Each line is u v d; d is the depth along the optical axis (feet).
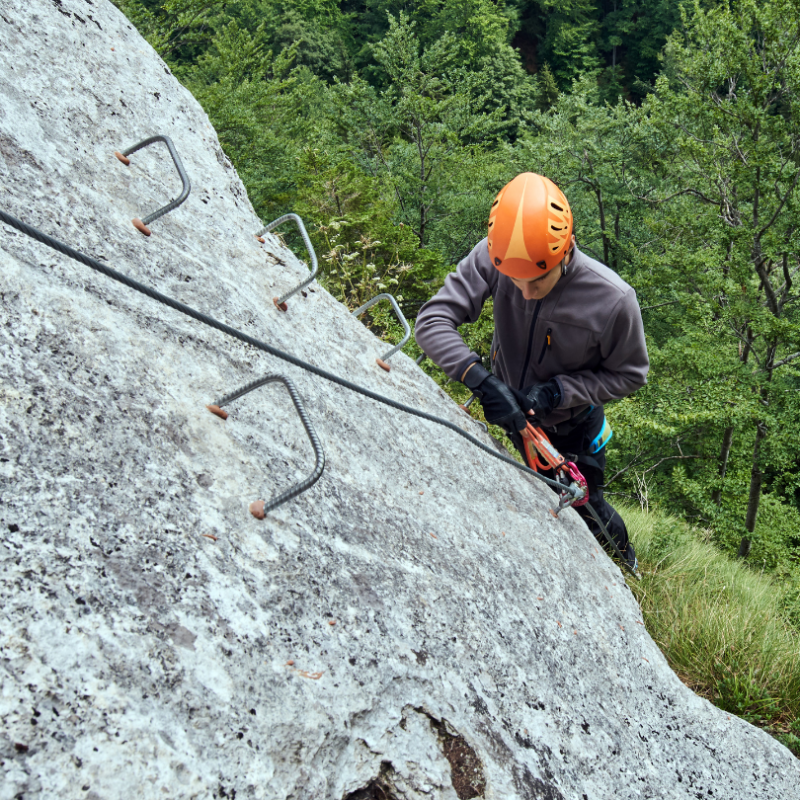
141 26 49.24
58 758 2.86
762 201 38.81
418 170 53.11
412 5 136.36
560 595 6.79
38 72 6.09
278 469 5.06
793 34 33.73
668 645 9.57
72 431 3.96
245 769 3.44
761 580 16.39
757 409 32.12
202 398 4.99
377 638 4.60
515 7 152.97
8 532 3.33
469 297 7.70
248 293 6.50
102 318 4.75
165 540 3.92
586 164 54.19
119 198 5.94
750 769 6.89
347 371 7.02
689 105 38.14
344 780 3.96
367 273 18.81
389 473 6.26
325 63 128.57
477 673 5.15
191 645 3.60
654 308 47.93
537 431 7.66
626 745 6.01
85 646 3.22
